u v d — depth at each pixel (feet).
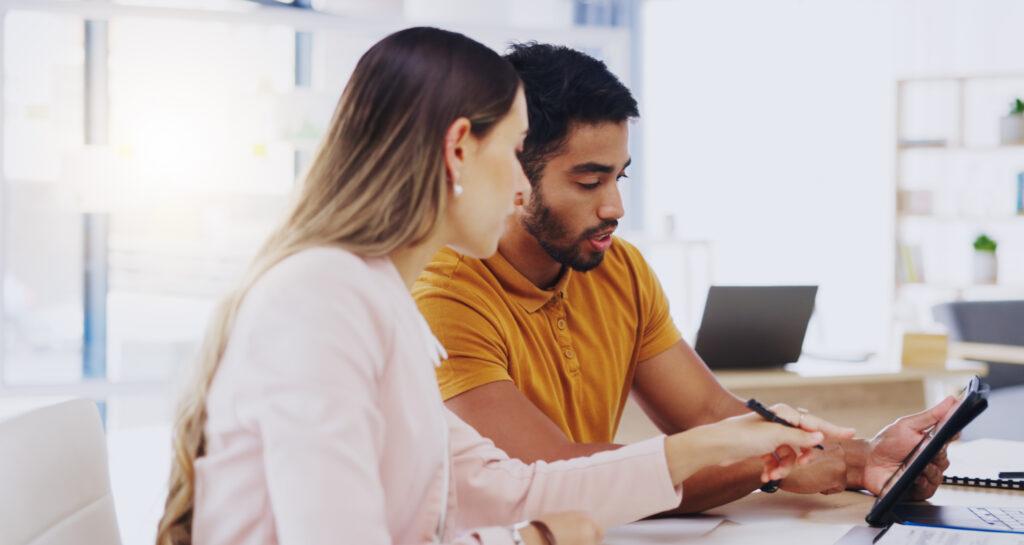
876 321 20.35
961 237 19.86
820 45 21.07
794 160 21.27
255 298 2.90
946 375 9.52
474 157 3.32
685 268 18.90
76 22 12.33
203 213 12.70
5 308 11.72
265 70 12.91
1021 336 14.58
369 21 12.39
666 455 3.79
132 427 13.33
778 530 4.16
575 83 4.58
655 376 5.59
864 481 4.73
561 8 18.83
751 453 3.77
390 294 3.08
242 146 12.83
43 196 12.33
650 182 21.03
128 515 10.22
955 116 18.69
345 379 2.79
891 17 20.56
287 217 3.22
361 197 3.14
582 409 5.17
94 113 12.46
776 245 21.35
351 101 3.25
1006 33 20.35
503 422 4.46
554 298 5.09
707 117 21.22
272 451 2.71
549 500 3.76
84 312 12.52
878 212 20.40
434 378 3.27
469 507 3.77
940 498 4.60
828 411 9.13
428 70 3.22
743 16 21.20
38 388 11.60
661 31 20.80
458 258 4.82
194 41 12.67
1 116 11.71
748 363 9.46
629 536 4.11
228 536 2.88
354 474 2.72
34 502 3.07
